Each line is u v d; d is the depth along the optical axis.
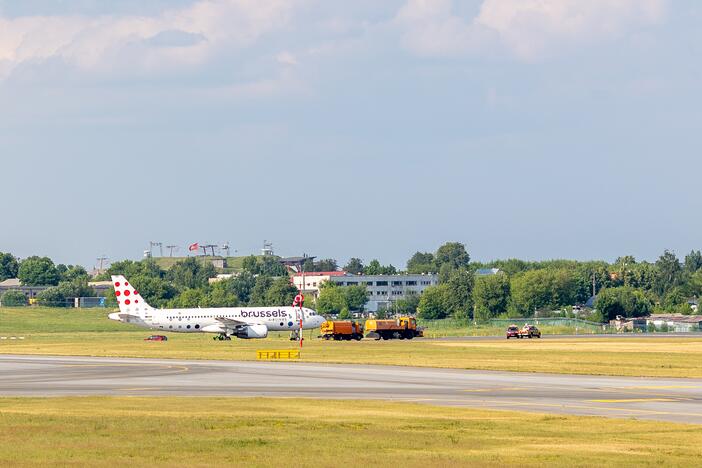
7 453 126.19
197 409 181.62
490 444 138.75
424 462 123.00
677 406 188.12
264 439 141.25
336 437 143.88
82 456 124.50
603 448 135.50
